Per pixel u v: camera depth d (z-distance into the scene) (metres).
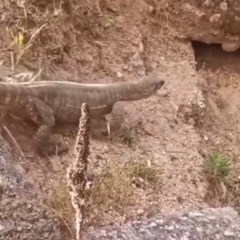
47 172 4.63
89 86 4.96
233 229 4.47
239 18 7.06
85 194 3.75
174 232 4.38
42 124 4.73
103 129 5.22
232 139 6.36
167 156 5.33
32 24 5.49
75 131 4.99
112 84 5.05
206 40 7.13
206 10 6.96
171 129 5.68
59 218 4.26
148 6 6.93
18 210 4.09
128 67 6.10
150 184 4.92
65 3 5.93
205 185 5.21
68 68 5.64
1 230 3.97
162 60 6.58
